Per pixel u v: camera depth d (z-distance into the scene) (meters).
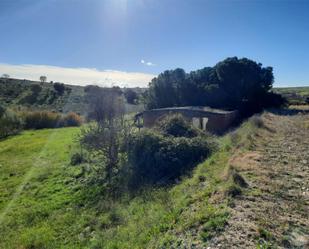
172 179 11.16
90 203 10.38
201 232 5.04
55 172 14.98
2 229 8.93
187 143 13.21
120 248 5.89
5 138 29.66
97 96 16.20
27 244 7.74
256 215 5.44
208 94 34.34
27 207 10.58
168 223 5.98
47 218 9.52
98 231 7.79
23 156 20.05
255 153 10.41
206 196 6.79
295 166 8.74
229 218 5.36
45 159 18.48
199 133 15.95
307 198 6.32
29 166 16.83
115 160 13.95
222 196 6.49
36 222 9.27
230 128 24.27
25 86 62.62
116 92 16.89
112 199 10.27
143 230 6.30
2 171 16.05
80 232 8.16
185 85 35.31
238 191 6.61
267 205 5.91
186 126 16.22
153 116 25.81
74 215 9.41
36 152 21.09
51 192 12.08
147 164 12.54
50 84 67.19
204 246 4.62
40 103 53.12
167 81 36.22
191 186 8.41
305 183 7.26
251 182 7.28
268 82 35.34
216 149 13.22
